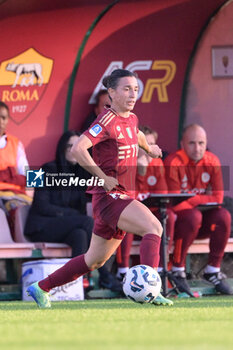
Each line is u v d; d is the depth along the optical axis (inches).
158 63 1649.9
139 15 1622.8
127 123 815.7
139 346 453.1
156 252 818.8
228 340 492.4
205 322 649.6
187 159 1409.9
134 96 812.0
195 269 1430.9
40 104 1614.2
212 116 1660.9
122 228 802.8
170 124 1656.0
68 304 1018.7
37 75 1611.7
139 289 835.4
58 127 1622.8
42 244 1275.8
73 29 1611.7
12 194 1384.1
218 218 1314.0
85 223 1286.9
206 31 1643.7
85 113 1631.4
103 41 1630.2
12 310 875.4
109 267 1322.6
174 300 1120.2
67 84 1622.8
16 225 1327.5
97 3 1584.6
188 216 1288.1
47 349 448.8
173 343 473.1
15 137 1477.6
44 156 1615.4
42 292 908.6
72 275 881.5
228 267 1451.8
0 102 1445.6
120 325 615.5
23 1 1544.0
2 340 513.0
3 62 1598.2
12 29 1593.3
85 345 466.3
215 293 1343.5
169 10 1620.3
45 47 1611.7
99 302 1085.8
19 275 1354.6
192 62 1652.3
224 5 1619.1
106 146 806.5
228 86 1662.2
